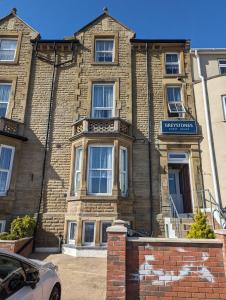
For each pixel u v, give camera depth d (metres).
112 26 15.23
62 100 13.57
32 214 11.55
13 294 3.43
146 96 13.63
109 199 10.87
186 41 14.52
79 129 12.55
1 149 12.10
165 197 11.79
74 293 5.99
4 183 11.94
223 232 5.16
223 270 5.05
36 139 12.78
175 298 4.93
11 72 14.07
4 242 8.61
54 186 12.02
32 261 4.68
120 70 14.12
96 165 11.66
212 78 13.50
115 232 5.21
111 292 4.84
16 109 13.27
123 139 12.10
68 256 10.10
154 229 11.24
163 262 5.14
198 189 11.87
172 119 13.12
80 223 10.59
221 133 12.51
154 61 14.45
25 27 15.21
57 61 14.38
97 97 13.72
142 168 12.23
